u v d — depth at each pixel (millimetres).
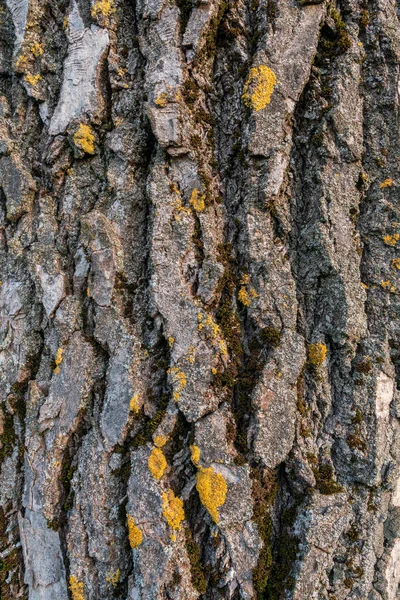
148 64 1652
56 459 1649
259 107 1614
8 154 1809
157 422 1559
